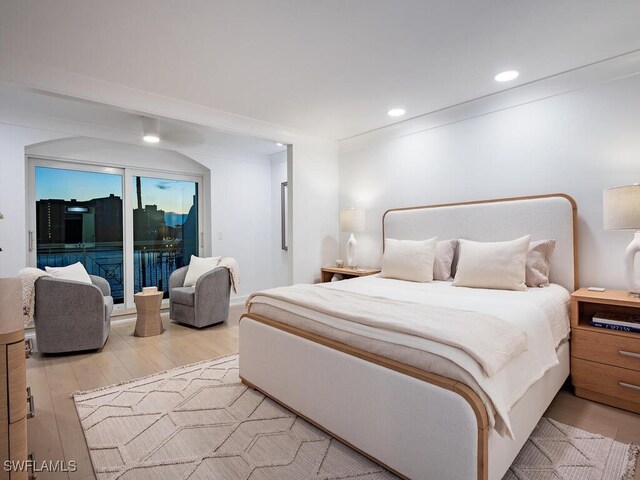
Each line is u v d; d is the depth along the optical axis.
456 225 3.30
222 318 4.26
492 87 2.93
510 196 3.05
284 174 5.55
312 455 1.72
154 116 3.10
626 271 2.29
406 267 3.17
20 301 1.50
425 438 1.40
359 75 2.69
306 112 3.49
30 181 3.97
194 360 3.09
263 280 5.83
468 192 3.33
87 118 3.84
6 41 2.16
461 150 3.38
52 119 3.82
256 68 2.56
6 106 3.47
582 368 2.27
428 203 3.66
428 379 1.40
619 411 2.11
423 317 1.69
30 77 2.42
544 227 2.77
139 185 4.78
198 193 5.35
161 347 3.43
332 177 4.54
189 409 2.19
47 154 4.01
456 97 3.13
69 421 2.08
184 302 4.13
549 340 1.91
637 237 2.25
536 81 2.82
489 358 1.33
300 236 4.19
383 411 1.55
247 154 5.57
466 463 1.28
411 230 3.67
